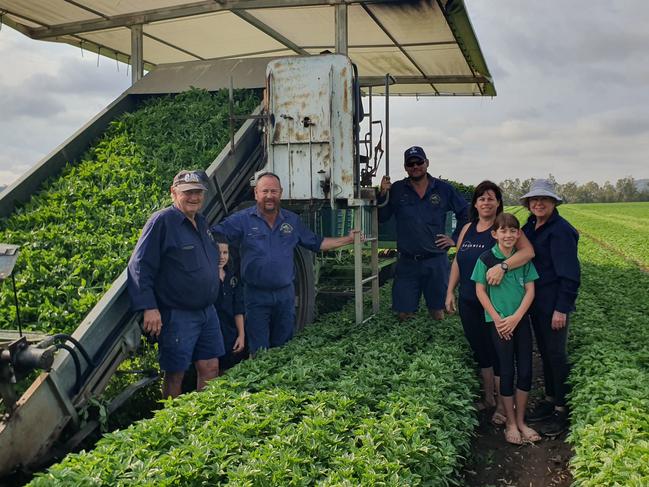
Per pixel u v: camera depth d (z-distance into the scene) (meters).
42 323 5.20
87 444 5.26
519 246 5.86
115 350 5.32
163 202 6.89
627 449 4.20
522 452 5.60
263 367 5.79
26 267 5.96
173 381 5.80
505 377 5.83
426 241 8.30
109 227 6.61
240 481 3.62
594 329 8.06
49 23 11.12
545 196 5.88
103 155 8.02
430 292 8.57
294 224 7.01
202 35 12.27
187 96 9.05
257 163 8.38
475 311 6.33
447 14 9.66
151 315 5.40
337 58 7.41
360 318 7.95
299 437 4.27
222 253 6.40
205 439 4.16
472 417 5.59
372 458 4.02
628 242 27.48
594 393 5.42
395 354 6.53
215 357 6.16
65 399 4.57
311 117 7.46
